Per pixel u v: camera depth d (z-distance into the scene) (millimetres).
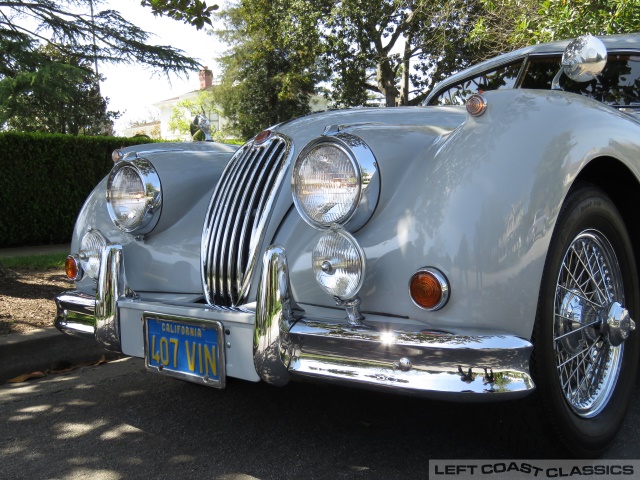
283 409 2723
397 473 2117
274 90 29406
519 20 7160
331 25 20203
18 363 3373
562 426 1976
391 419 2570
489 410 2021
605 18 5797
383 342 1723
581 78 2395
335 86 21828
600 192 2111
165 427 2588
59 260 6820
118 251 2471
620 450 2279
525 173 1802
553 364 1900
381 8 19469
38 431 2590
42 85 6414
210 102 34531
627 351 2336
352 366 1777
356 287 1799
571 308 2096
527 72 3367
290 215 2240
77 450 2393
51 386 3188
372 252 1880
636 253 2533
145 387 3111
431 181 1877
